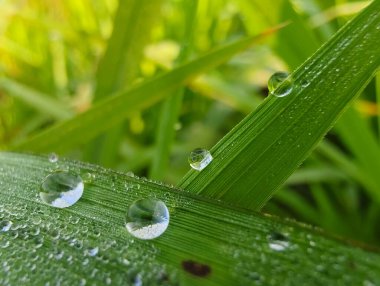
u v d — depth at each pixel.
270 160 0.05
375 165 0.09
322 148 0.10
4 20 0.13
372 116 0.11
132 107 0.08
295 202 0.11
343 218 0.11
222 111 0.13
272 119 0.05
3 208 0.05
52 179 0.05
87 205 0.05
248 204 0.05
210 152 0.05
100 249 0.05
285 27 0.09
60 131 0.08
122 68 0.09
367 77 0.05
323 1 0.10
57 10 0.14
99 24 0.14
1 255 0.05
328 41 0.05
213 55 0.08
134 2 0.09
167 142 0.09
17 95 0.12
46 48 0.14
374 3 0.05
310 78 0.05
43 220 0.05
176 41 0.14
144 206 0.05
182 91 0.09
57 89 0.14
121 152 0.12
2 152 0.06
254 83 0.13
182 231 0.05
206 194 0.05
